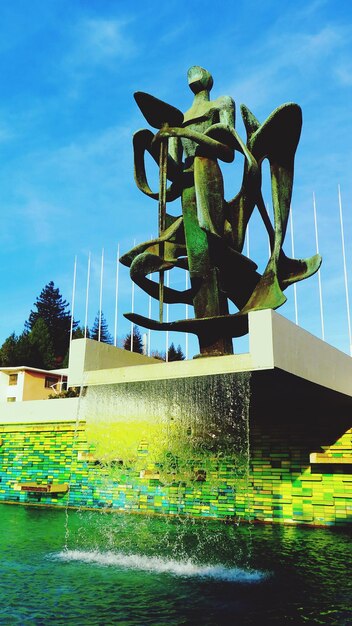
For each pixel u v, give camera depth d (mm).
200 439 11562
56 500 13344
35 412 14203
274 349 7199
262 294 8688
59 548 8164
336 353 9805
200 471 11812
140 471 12297
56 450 13750
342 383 9859
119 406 9945
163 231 9148
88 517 11516
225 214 9297
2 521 10742
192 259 9211
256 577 6406
